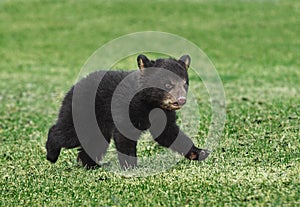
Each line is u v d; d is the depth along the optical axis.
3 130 22.70
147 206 12.03
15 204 12.92
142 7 64.81
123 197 12.73
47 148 16.14
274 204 11.59
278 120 21.30
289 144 17.17
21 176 15.32
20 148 18.98
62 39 55.97
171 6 64.88
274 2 65.94
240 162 15.45
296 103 26.14
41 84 37.34
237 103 27.27
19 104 29.97
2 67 45.97
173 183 13.54
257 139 18.17
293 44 52.06
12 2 66.81
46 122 24.47
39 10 64.50
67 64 46.94
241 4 65.50
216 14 62.31
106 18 61.78
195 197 12.39
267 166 14.88
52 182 14.44
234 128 20.16
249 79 36.78
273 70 40.91
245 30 57.06
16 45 54.28
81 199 12.84
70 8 65.12
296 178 13.33
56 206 12.52
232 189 12.73
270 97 28.89
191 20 60.50
